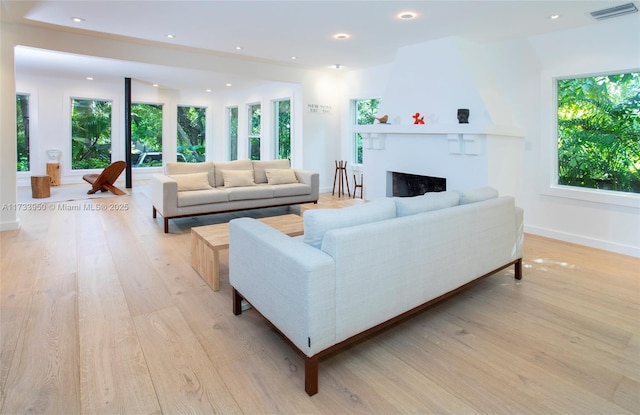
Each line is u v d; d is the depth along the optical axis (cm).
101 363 200
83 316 252
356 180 764
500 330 241
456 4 352
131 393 177
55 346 215
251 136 989
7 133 460
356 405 172
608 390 182
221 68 645
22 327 235
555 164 462
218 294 293
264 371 197
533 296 294
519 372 197
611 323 250
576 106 441
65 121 877
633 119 399
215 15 396
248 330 238
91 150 929
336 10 373
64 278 318
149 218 555
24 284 304
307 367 179
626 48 385
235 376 192
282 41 495
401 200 248
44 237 442
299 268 180
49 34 495
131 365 199
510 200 309
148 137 997
